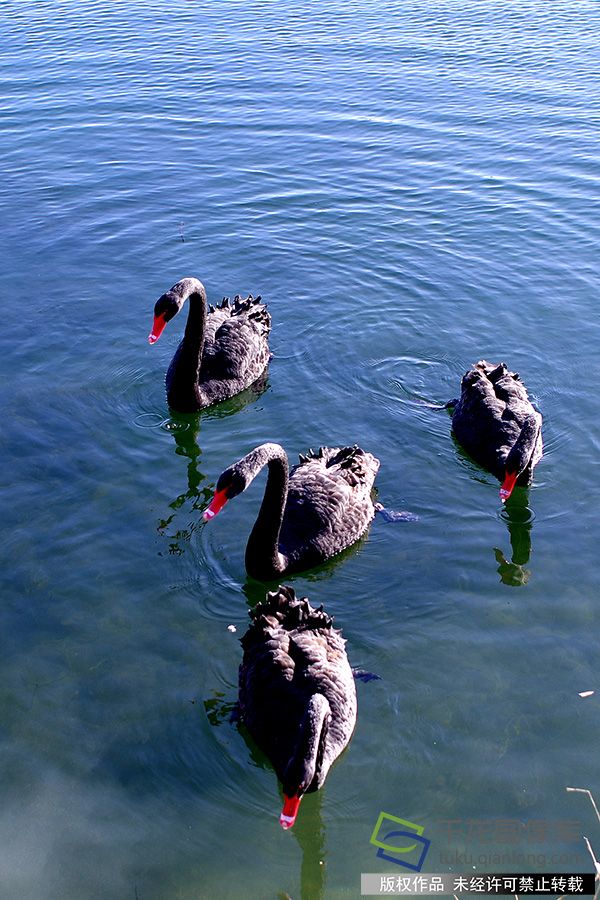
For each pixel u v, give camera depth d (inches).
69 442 603.5
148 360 686.5
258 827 385.7
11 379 657.0
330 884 364.8
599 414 631.8
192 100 1106.7
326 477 548.1
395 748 414.6
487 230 845.8
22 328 709.9
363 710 431.5
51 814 386.6
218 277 781.3
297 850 377.1
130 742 415.8
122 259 802.8
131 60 1227.2
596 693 438.6
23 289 757.3
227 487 473.1
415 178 933.2
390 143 1001.5
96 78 1173.1
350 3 1457.9
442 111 1069.1
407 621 483.5
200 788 399.9
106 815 386.9
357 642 470.9
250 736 419.8
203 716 427.8
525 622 480.1
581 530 542.9
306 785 361.7
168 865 369.7
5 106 1093.1
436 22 1360.7
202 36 1317.7
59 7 1455.5
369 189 914.1
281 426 631.8
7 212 872.3
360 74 1173.7
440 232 844.6
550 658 458.0
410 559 526.6
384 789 398.3
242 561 523.5
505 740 416.8
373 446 614.9
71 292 756.0
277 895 360.5
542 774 402.0
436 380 673.0
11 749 410.9
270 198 899.4
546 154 972.6
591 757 408.8
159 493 566.3
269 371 687.1
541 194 901.8
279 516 497.0
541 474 587.5
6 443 597.3
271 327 728.3
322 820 387.5
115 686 441.1
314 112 1072.2
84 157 974.4
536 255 808.3
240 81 1156.5
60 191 909.2
